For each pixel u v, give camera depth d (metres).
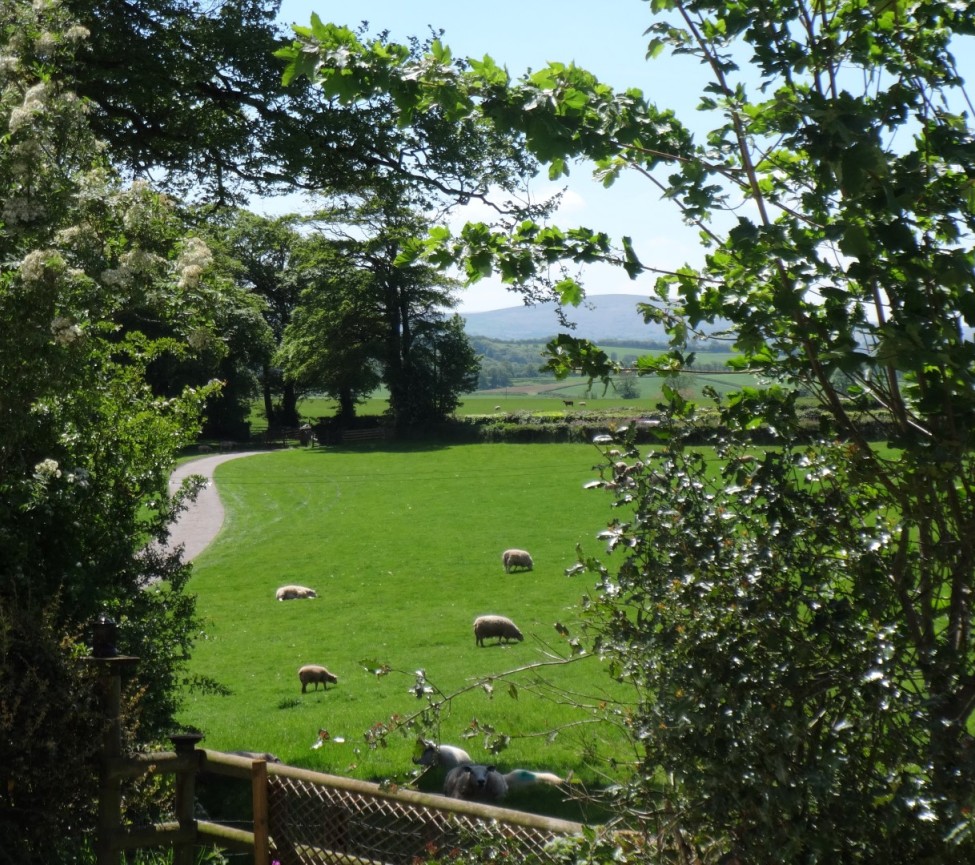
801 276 3.76
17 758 5.74
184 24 13.37
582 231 4.45
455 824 5.35
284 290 91.56
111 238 7.90
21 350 7.16
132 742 6.46
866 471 3.93
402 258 4.59
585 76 4.12
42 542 8.20
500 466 72.56
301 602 33.16
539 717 15.24
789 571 3.80
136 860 6.62
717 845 3.88
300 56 4.06
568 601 31.58
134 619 9.27
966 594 3.78
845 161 3.44
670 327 4.52
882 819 3.40
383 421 95.88
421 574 37.25
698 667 3.72
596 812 9.62
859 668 3.55
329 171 13.94
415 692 4.80
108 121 13.28
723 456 4.16
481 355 95.12
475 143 13.31
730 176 4.16
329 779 5.98
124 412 9.61
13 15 8.68
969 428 3.61
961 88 4.08
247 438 96.56
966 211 3.79
